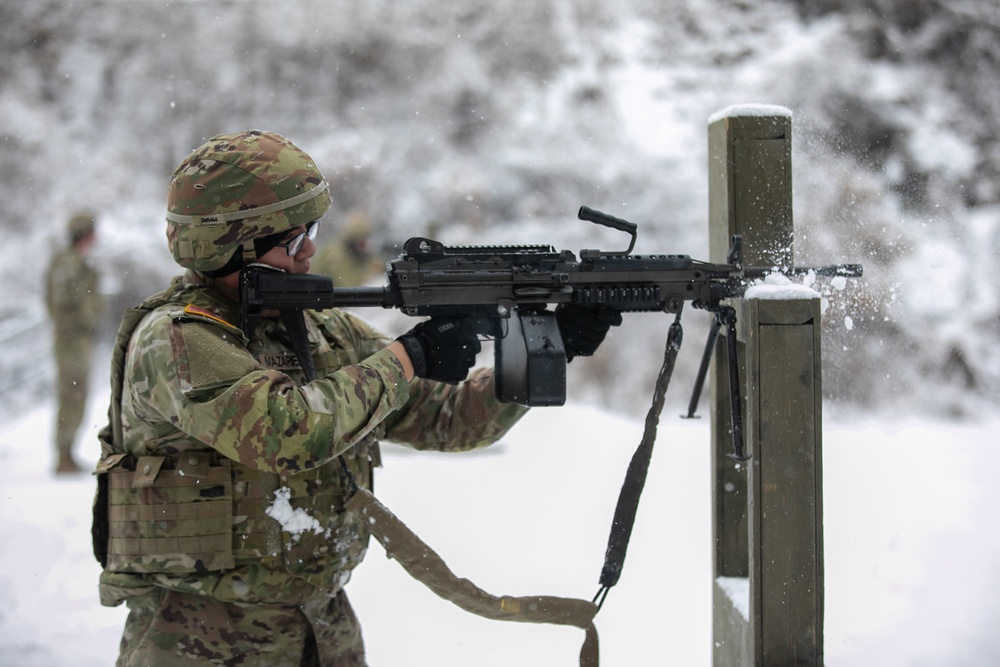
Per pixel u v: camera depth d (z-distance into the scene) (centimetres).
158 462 197
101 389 865
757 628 213
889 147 1088
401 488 509
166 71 1301
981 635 328
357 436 195
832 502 486
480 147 1168
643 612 361
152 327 197
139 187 1257
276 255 207
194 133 1276
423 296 211
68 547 464
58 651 353
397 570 411
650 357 889
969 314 895
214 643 199
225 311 208
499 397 229
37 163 1256
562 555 415
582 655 217
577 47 1226
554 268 218
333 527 209
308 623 207
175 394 189
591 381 881
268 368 203
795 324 215
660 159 1107
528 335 212
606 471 543
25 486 579
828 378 845
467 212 1098
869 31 1158
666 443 602
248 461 185
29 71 1311
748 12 1226
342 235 758
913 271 925
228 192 201
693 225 1055
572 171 1107
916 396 850
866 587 375
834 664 312
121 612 388
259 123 1268
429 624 355
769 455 214
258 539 199
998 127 1096
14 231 1223
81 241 642
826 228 952
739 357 248
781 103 1127
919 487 511
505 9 1245
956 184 1055
